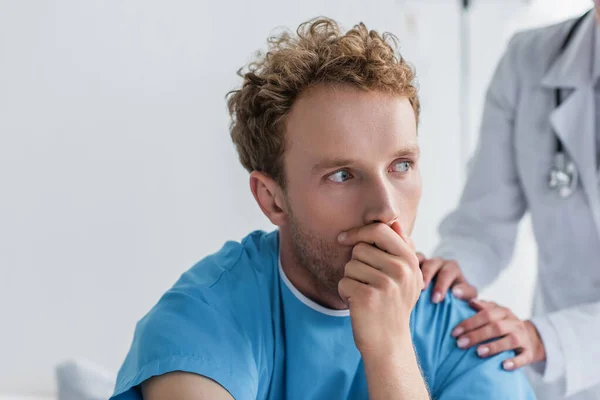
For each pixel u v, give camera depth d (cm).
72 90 203
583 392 124
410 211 81
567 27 124
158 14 210
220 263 91
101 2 203
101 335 213
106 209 210
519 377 93
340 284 79
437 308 96
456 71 262
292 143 78
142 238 215
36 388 207
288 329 87
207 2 215
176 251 219
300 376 85
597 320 107
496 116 132
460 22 259
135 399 77
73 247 207
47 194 203
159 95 212
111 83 206
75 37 201
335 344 87
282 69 79
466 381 89
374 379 77
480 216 135
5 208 200
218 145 222
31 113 200
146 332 80
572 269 126
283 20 228
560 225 125
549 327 105
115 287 213
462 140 268
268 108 80
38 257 204
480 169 136
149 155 213
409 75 78
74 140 204
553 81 121
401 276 77
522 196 135
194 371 75
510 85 129
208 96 219
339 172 77
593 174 119
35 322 205
